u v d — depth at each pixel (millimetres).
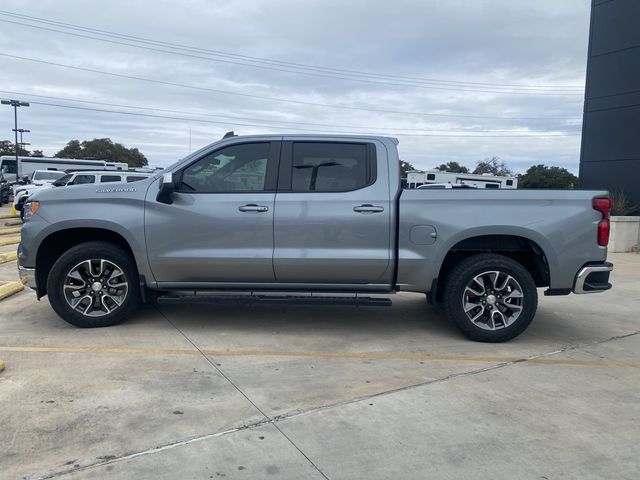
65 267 5691
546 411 3984
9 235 16781
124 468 3111
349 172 5684
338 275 5645
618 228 14211
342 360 5047
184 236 5605
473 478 3088
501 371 4820
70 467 3111
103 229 5695
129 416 3758
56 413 3773
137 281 5863
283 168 5691
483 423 3768
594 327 6477
